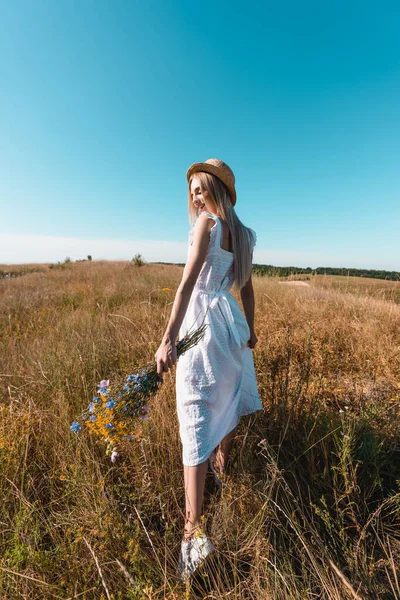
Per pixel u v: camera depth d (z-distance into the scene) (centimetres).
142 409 164
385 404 235
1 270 1761
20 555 133
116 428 157
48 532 153
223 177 180
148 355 334
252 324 211
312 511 171
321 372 289
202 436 160
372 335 387
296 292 660
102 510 151
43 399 265
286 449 208
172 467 196
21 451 196
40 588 125
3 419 215
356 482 173
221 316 172
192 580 140
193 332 166
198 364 164
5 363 332
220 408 170
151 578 135
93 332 404
